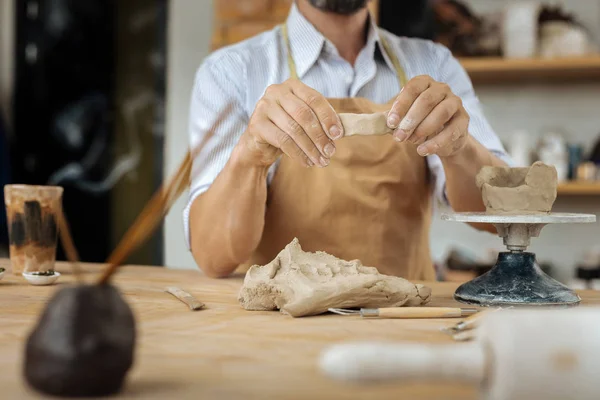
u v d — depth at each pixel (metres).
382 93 1.90
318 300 1.05
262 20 2.92
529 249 3.10
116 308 0.63
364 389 0.66
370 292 1.09
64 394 0.61
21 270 1.47
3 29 3.56
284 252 1.18
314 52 1.85
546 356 0.54
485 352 0.56
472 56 2.86
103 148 3.61
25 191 1.45
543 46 2.81
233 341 0.88
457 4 2.89
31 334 0.63
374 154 1.73
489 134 1.90
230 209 1.54
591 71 2.83
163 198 0.70
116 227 3.64
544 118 3.04
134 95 3.58
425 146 1.34
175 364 0.75
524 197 1.27
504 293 1.17
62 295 0.63
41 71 3.57
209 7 3.46
